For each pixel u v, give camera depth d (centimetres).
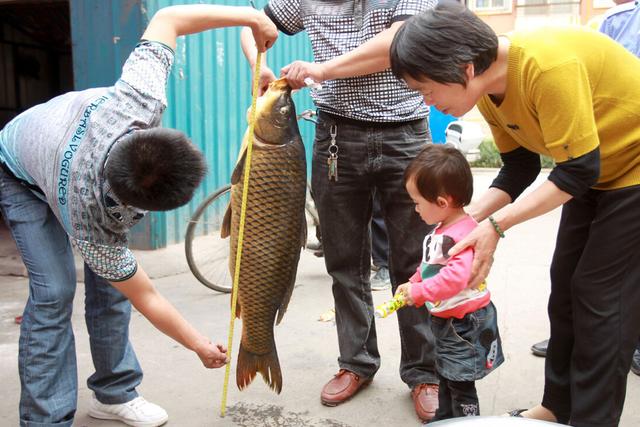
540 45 183
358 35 260
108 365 267
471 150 1294
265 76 264
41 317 230
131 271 211
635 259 198
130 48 549
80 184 197
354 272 293
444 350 230
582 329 205
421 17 188
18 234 231
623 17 345
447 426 130
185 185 180
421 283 209
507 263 546
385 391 305
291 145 235
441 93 190
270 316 250
